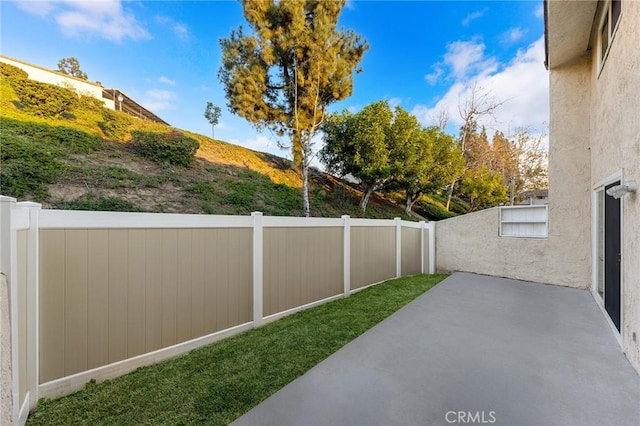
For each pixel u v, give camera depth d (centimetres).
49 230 255
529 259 740
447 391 255
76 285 272
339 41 929
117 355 299
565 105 698
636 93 319
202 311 377
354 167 1164
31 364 236
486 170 1934
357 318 471
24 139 671
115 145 899
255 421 221
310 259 547
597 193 602
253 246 443
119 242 304
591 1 538
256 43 850
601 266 588
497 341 364
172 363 326
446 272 905
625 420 215
